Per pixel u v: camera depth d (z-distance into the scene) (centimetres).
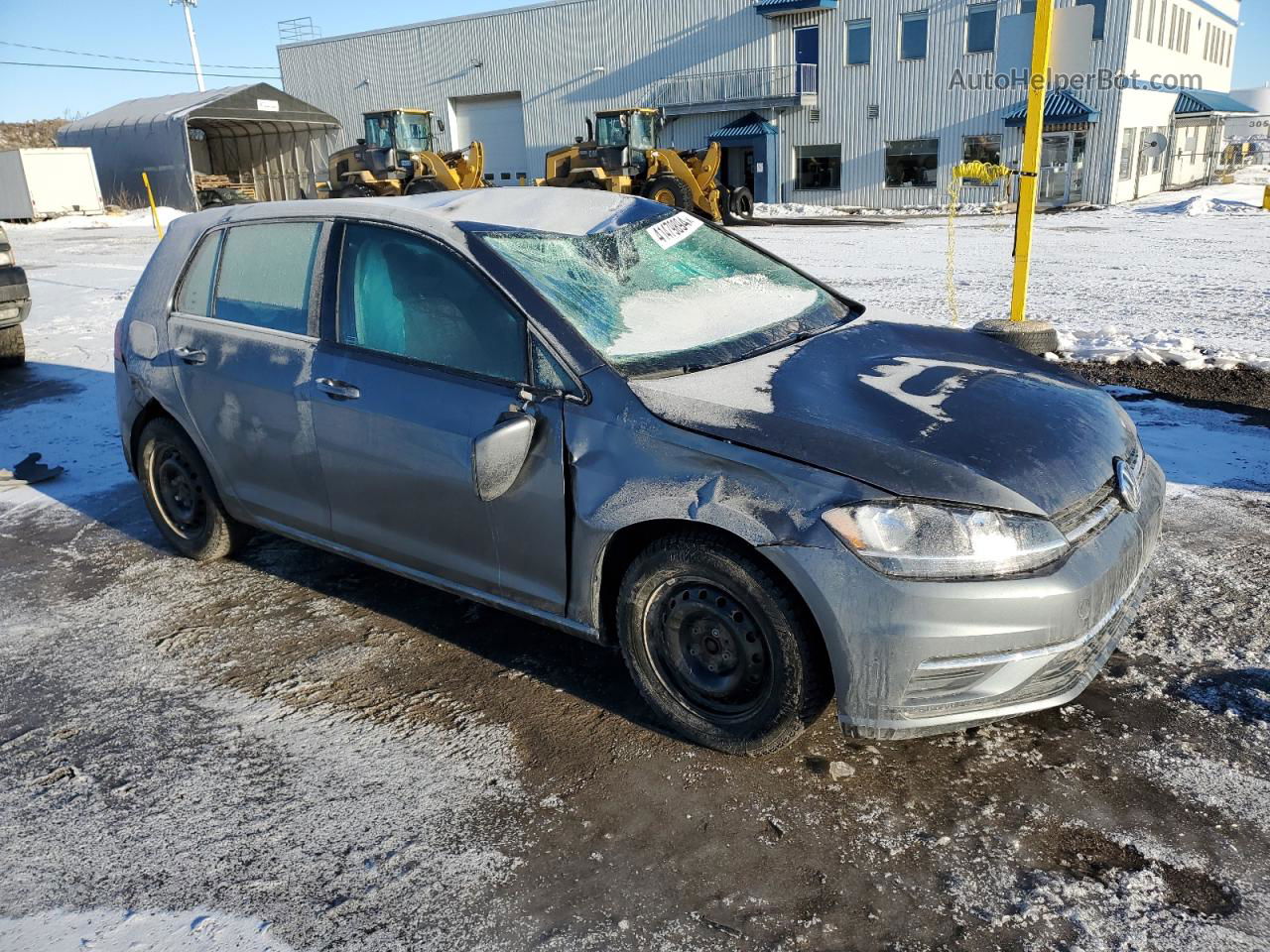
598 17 3888
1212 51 4028
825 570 248
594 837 258
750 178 3866
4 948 226
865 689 253
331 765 294
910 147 3375
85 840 264
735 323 345
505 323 312
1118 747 284
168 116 3650
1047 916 223
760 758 288
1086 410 308
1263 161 4844
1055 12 631
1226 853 240
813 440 262
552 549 302
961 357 341
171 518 452
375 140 2722
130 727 318
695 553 271
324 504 369
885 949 217
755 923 226
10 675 354
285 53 4812
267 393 373
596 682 334
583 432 289
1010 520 248
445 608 396
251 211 403
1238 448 546
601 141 2405
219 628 386
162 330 420
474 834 261
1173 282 1226
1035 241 1838
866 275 1388
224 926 231
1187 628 348
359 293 352
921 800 266
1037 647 248
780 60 3550
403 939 226
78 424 701
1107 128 3011
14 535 496
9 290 824
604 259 346
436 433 319
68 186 3400
